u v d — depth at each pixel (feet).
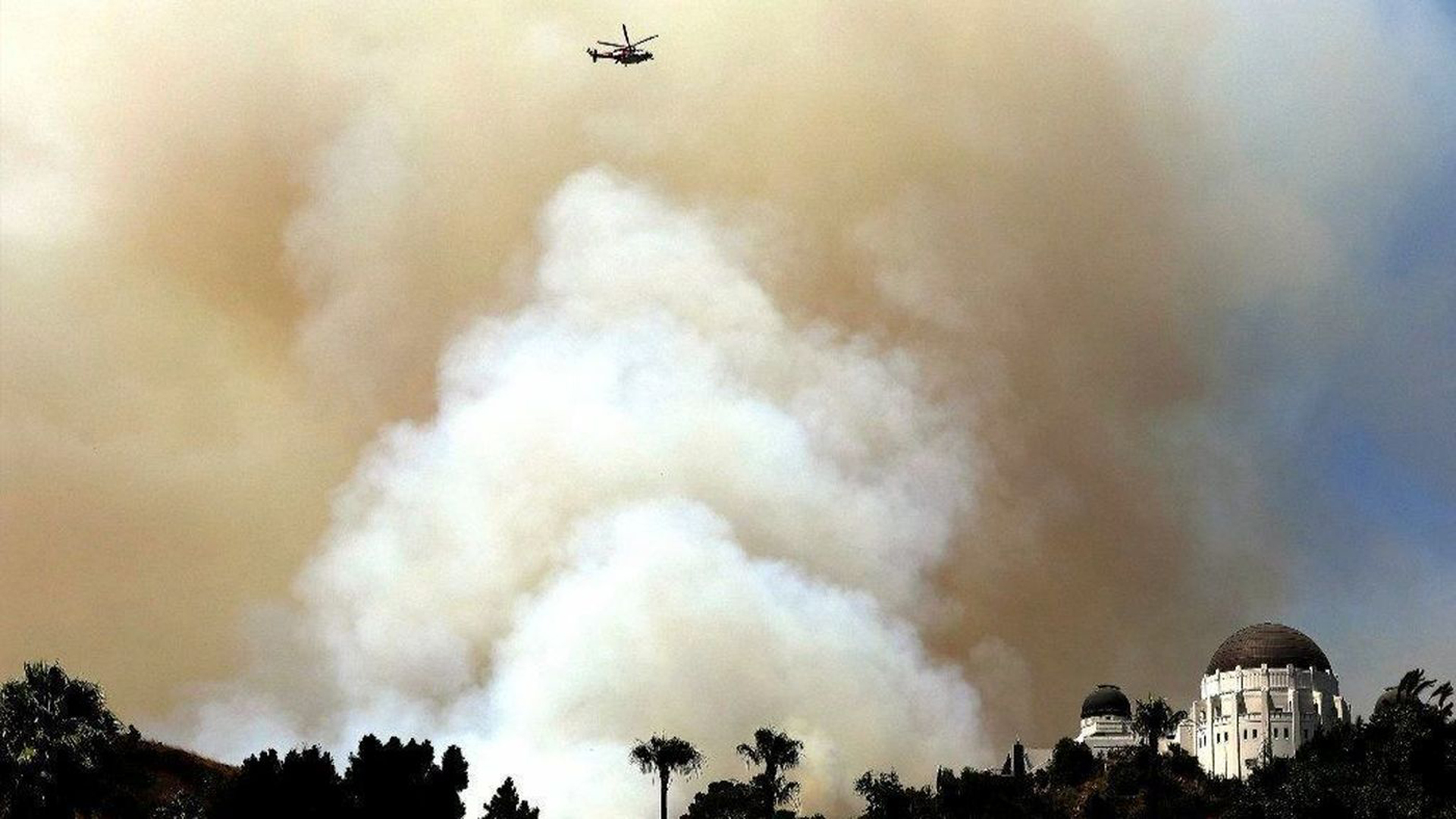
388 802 516.32
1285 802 624.18
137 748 572.51
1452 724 652.07
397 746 537.24
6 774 426.51
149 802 528.63
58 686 453.17
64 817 437.58
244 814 480.64
